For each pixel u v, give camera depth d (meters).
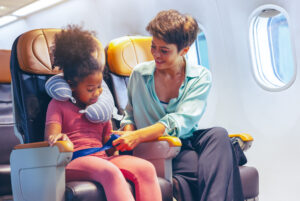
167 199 2.04
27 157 1.87
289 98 3.76
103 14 5.08
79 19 5.45
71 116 2.05
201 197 2.01
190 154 2.22
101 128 2.16
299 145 3.75
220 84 4.15
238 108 4.12
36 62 2.28
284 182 3.89
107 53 2.82
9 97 3.25
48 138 1.87
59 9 5.74
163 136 2.15
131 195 1.78
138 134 2.07
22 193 1.91
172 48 2.19
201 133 2.24
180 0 4.16
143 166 1.92
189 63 2.37
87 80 2.00
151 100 2.33
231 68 4.07
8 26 6.84
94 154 2.05
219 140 2.12
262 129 3.98
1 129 3.08
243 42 3.95
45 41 2.34
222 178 2.02
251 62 3.96
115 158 2.01
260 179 4.05
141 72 2.37
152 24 2.20
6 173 2.48
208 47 4.11
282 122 3.84
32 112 2.21
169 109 2.33
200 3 4.03
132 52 2.87
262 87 3.93
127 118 2.44
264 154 4.00
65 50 2.01
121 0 4.79
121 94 2.78
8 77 3.26
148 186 1.90
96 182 1.83
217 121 4.24
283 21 3.69
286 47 3.77
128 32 4.80
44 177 1.81
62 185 1.79
